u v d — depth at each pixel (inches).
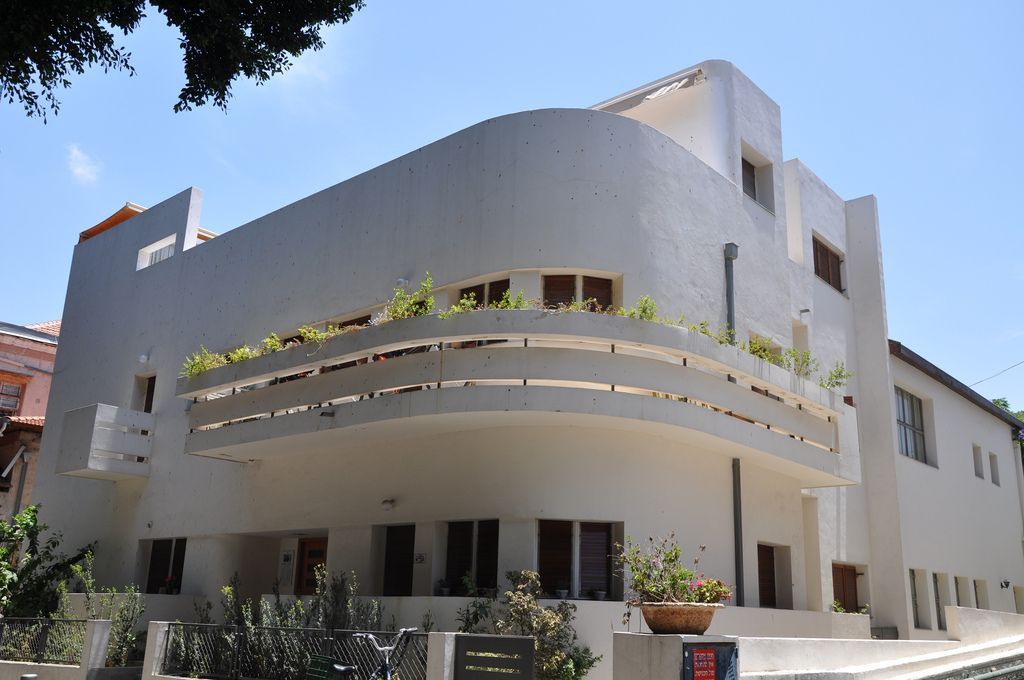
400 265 608.1
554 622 450.9
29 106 341.4
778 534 618.2
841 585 738.8
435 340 501.0
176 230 825.5
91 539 798.5
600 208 553.0
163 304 805.9
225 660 477.7
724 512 569.6
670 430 512.7
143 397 813.2
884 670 452.1
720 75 685.9
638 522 519.8
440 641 370.6
